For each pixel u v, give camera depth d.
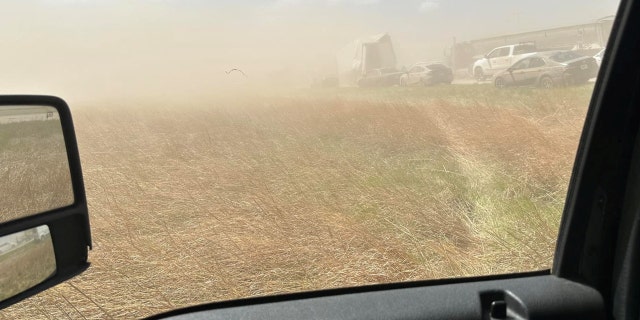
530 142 7.32
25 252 1.89
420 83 26.66
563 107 10.02
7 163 1.98
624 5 1.89
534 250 4.09
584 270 2.12
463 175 6.48
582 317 2.04
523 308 2.06
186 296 3.77
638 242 1.92
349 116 12.38
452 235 4.67
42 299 3.71
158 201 6.11
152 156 9.23
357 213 5.22
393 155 8.31
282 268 4.08
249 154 8.68
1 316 3.55
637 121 1.94
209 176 7.23
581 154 2.09
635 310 1.94
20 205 1.94
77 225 2.08
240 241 4.51
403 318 2.05
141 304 3.65
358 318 2.05
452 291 2.18
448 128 9.24
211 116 14.61
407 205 5.36
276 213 5.21
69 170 2.13
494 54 25.34
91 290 3.84
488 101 12.55
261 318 2.07
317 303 2.15
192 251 4.41
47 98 2.14
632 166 1.96
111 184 7.00
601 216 2.05
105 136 11.86
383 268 4.02
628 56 1.92
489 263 4.01
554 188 5.73
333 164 7.61
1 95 2.00
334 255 4.22
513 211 5.00
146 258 4.33
